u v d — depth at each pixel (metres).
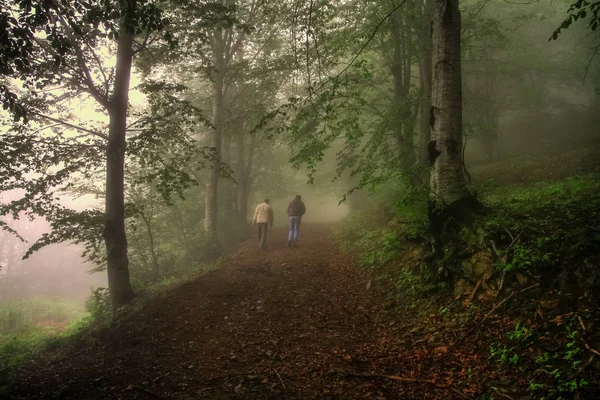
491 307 5.29
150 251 16.42
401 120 12.59
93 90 10.16
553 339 4.11
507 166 17.38
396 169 11.98
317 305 7.54
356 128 10.12
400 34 13.38
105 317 9.39
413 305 6.48
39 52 9.44
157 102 11.58
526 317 4.70
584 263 4.69
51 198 10.15
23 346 10.30
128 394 4.71
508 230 5.96
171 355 5.92
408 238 8.49
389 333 5.86
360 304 7.32
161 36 11.16
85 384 5.20
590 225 5.27
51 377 5.75
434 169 7.43
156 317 7.70
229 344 6.05
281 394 4.38
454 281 6.25
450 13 7.48
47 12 6.09
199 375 5.09
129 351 6.41
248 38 19.88
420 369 4.61
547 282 4.92
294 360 5.25
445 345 5.00
